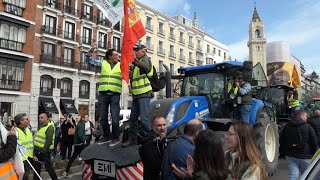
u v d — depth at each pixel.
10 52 28.88
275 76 20.61
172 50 52.62
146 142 4.46
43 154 7.50
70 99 34.50
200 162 3.13
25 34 30.58
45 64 31.92
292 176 6.17
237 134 3.32
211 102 7.77
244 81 7.77
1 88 28.39
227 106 7.98
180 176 3.62
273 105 11.73
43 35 32.09
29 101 30.73
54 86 33.12
